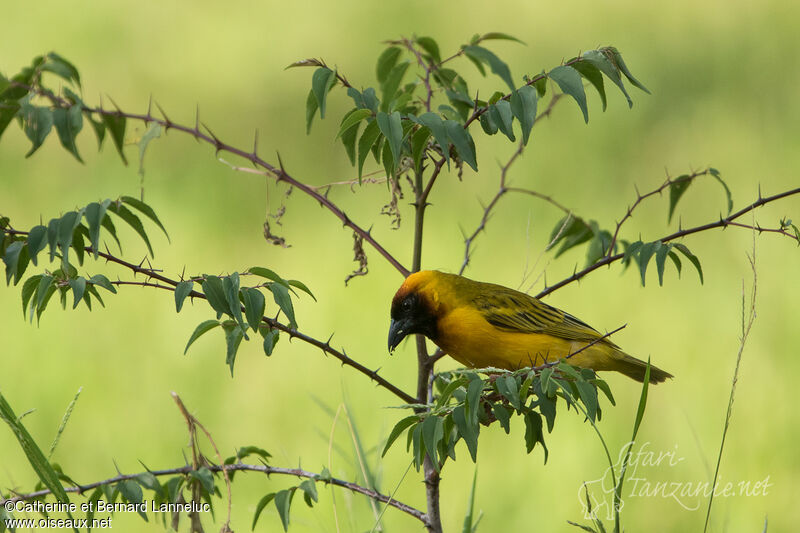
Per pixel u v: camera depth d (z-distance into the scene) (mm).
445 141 5574
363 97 5867
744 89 18969
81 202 16938
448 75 7918
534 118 5723
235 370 12602
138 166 17906
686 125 18078
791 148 16953
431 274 8234
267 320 5953
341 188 17156
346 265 14742
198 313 13992
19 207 16797
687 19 21109
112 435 11516
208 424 11633
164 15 22438
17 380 12469
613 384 11828
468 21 21672
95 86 19844
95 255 5469
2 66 20047
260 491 10289
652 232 15406
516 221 15766
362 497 9305
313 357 12602
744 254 14422
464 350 8328
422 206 7059
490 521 9891
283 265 15070
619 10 21922
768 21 21016
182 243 15812
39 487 6492
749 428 10906
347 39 21234
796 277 13688
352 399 11680
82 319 13828
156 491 6242
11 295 14258
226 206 16906
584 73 6176
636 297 13703
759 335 12570
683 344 12609
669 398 11578
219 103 19500
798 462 10391
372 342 12789
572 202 16234
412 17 21719
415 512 6535
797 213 15156
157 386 12398
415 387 11719
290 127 18984
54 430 11609
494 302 8273
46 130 6129
